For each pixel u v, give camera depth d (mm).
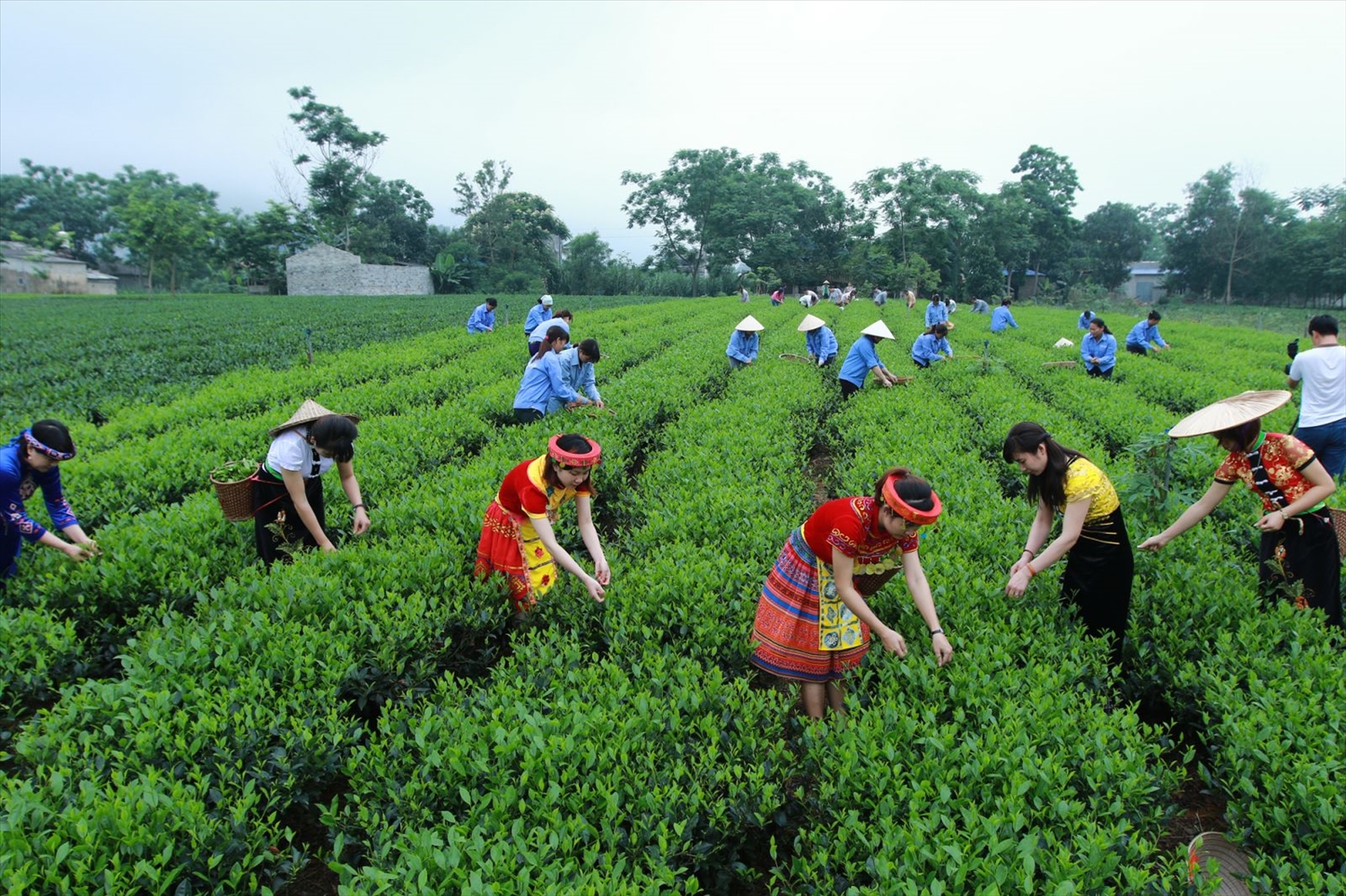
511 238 80188
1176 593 5547
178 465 9477
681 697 4316
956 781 3656
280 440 6215
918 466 8633
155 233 67188
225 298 59906
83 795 3438
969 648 4871
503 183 88750
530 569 5812
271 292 72375
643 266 89938
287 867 3639
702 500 7543
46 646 5383
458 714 4141
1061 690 4477
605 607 5582
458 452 10680
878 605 5480
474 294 71312
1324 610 5504
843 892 3289
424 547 6344
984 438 10484
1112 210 86562
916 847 3184
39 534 6074
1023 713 4066
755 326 16969
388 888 3033
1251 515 7418
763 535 6695
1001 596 5496
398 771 3896
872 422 11070
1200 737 4371
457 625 5734
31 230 101375
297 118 75438
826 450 12727
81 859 3164
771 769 3906
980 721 4105
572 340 23578
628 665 5012
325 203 77750
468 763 3711
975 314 42750
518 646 5109
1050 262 81688
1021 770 3674
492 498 7500
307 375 16844
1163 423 10945
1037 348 20844
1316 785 3539
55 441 6039
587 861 3195
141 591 6172
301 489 6242
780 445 9906
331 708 4496
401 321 36125
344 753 4379
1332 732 3941
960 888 3031
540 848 3184
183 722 4020
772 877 3916
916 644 4863
